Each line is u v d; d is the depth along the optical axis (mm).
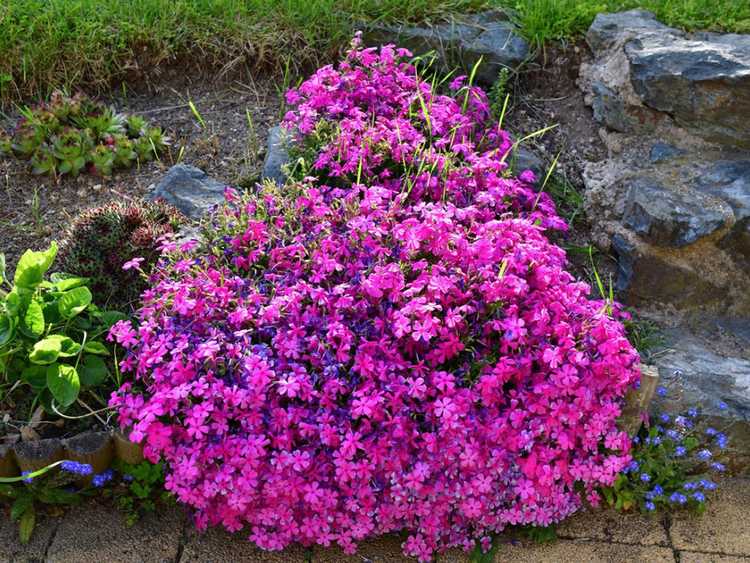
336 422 660
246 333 697
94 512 699
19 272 710
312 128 864
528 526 702
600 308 734
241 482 641
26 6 995
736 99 861
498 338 714
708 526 714
